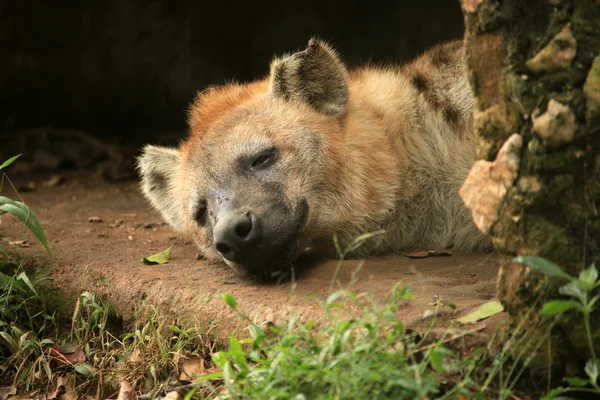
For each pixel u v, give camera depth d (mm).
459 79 8922
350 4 20797
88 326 8117
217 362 5996
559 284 5414
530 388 5684
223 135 8195
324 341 5852
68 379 7746
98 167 17188
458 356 5742
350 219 8328
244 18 20172
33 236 10562
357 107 8758
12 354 8203
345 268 8062
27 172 16906
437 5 20578
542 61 5406
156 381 7199
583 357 5488
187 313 7715
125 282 8500
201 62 19828
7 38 18703
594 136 5367
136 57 19484
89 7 19203
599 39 5344
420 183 8812
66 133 18719
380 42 20828
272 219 7590
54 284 9078
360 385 5184
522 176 5500
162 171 9766
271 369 5535
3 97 18875
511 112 5531
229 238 7285
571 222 5434
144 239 10539
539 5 5449
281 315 6789
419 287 7105
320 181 8133
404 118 8953
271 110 8414
